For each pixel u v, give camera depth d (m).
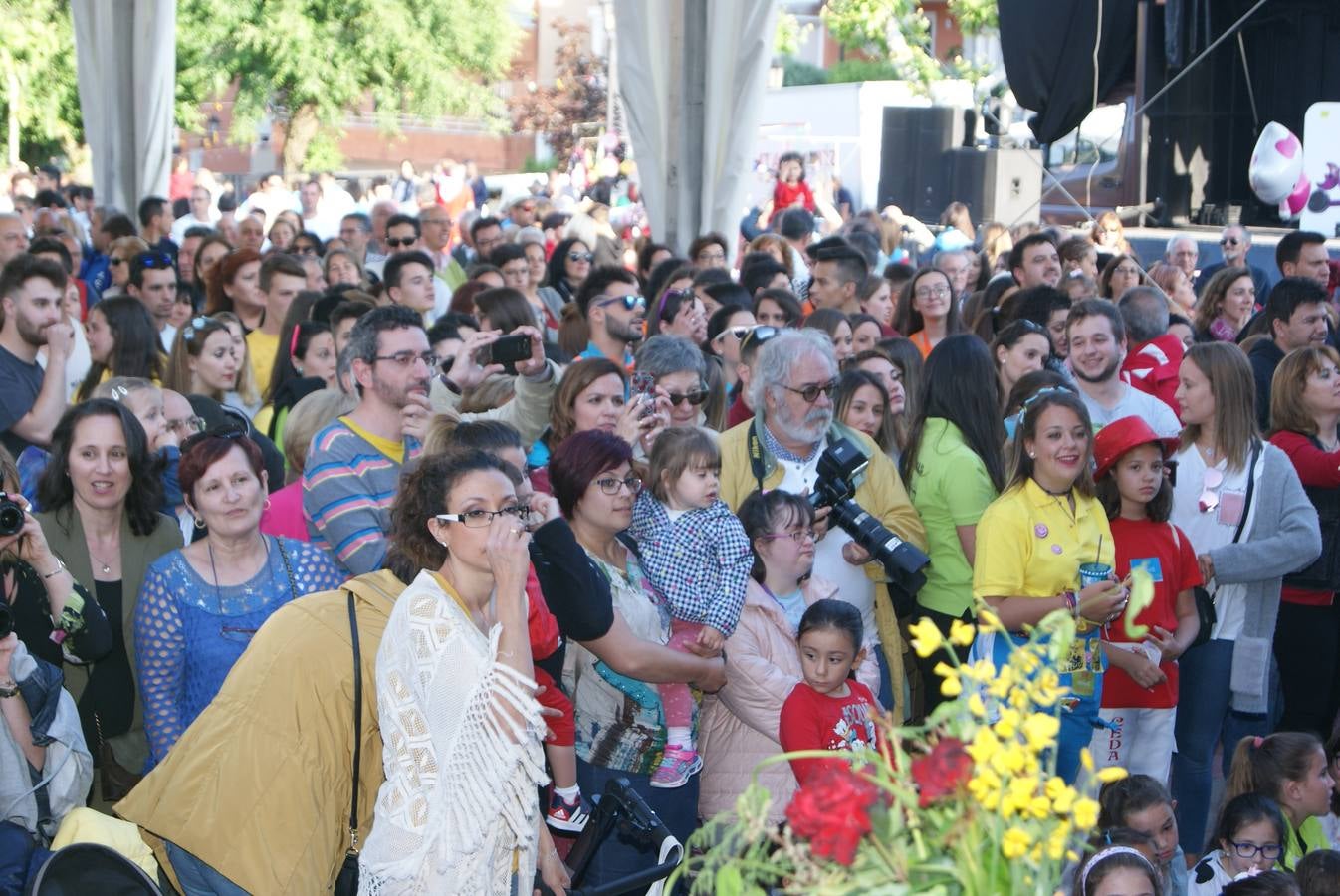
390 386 4.27
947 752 1.96
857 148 19.48
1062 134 13.52
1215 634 5.29
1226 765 5.59
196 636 3.82
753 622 4.34
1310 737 4.57
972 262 9.93
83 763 3.51
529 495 3.69
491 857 2.89
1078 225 14.54
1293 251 8.58
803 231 11.21
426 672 2.87
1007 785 1.95
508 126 33.66
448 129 36.16
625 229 15.90
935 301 7.41
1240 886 3.81
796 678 4.35
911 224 13.69
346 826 3.15
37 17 25.75
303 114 27.80
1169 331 7.61
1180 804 5.35
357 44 27.52
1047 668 2.05
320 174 18.34
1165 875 4.23
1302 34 14.47
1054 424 4.55
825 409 4.88
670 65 9.24
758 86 9.15
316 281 9.44
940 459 5.12
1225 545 5.24
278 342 7.66
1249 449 5.27
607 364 4.70
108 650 3.82
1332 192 12.01
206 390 6.26
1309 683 5.87
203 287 10.24
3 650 3.33
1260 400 6.73
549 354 6.97
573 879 3.43
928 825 2.01
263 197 18.17
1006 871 1.97
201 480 3.83
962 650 5.04
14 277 5.59
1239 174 15.09
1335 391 5.75
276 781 3.06
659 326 6.72
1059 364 6.38
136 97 13.26
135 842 3.29
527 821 2.94
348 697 3.10
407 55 27.69
